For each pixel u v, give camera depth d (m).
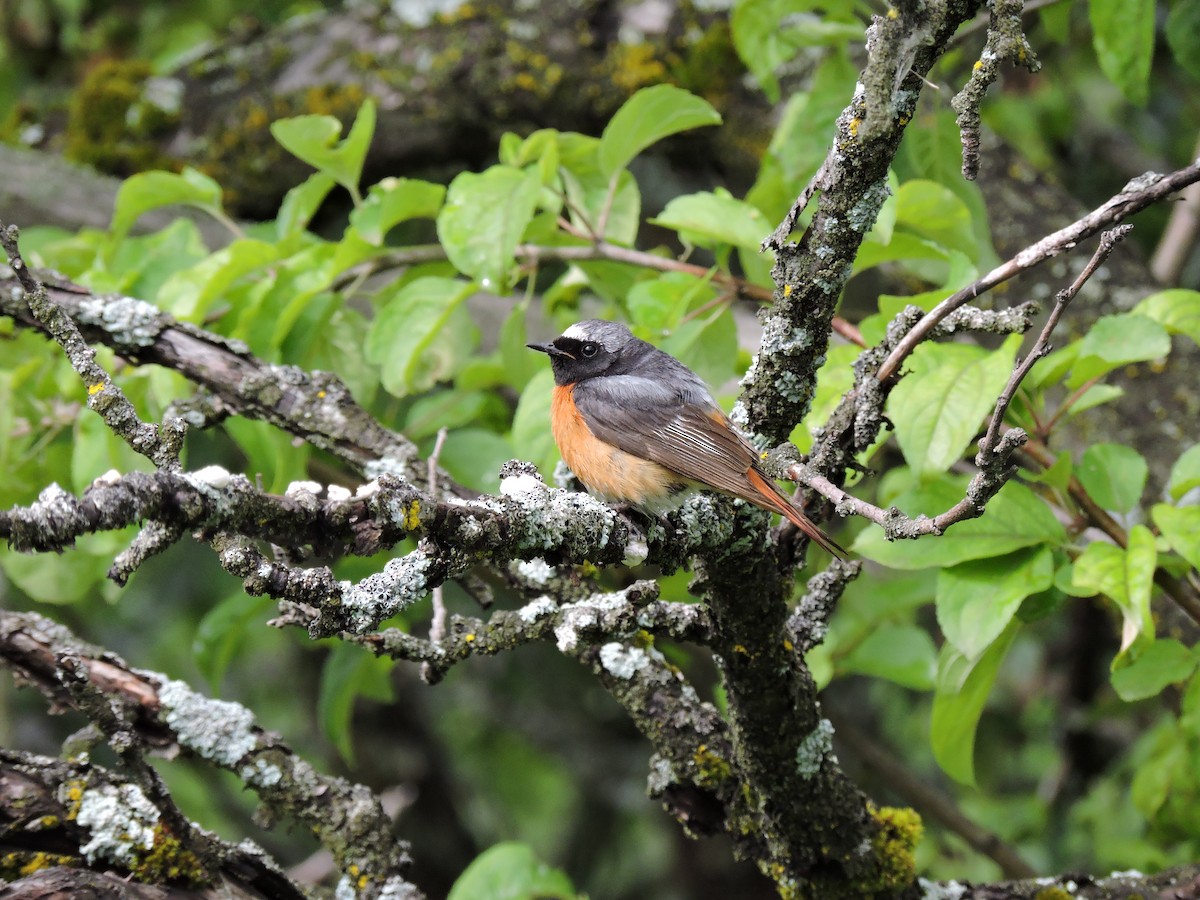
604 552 6.01
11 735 14.98
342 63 14.38
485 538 5.47
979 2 5.69
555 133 9.49
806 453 7.97
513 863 8.85
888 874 7.58
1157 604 10.41
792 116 10.66
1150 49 10.09
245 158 14.40
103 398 4.89
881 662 10.30
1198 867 8.20
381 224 9.52
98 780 6.90
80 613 15.45
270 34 15.12
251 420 9.06
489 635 6.90
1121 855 12.49
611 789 17.98
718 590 6.66
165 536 4.62
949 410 7.47
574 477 8.99
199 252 10.64
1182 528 7.72
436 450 7.30
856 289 14.51
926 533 5.27
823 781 7.29
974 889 7.89
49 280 8.59
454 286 9.44
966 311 6.59
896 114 5.84
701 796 7.82
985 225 10.49
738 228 8.91
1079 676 14.58
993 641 7.93
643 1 13.98
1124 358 7.91
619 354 8.94
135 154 14.54
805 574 11.20
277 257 9.71
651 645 8.09
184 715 7.80
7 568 10.05
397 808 10.91
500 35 13.98
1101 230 6.38
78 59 16.33
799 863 7.53
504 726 18.05
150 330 8.50
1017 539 7.71
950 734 8.38
